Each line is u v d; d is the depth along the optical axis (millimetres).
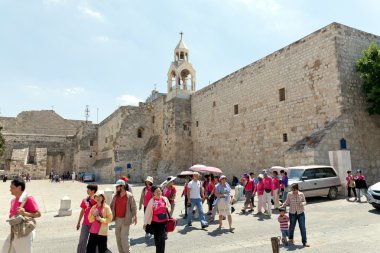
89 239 6758
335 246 7832
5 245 5410
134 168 40000
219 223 11023
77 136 61719
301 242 8469
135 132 42562
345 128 18906
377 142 20109
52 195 24000
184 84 38688
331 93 19625
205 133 33844
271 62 25125
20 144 62906
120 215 7488
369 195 12719
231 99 29906
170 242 8930
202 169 14672
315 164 17609
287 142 22750
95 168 51438
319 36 20906
